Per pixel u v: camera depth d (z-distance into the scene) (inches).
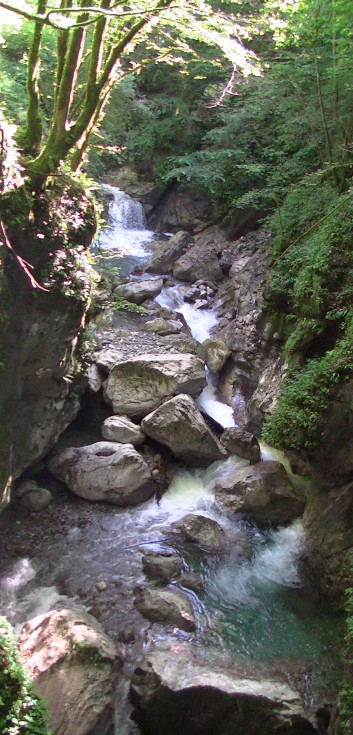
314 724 199.3
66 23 132.3
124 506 309.6
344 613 243.3
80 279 261.0
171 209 598.5
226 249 534.0
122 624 236.4
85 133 259.9
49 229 235.6
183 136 608.7
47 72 426.0
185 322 459.2
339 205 301.3
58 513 302.8
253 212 526.3
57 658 202.5
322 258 313.7
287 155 491.2
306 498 306.7
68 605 246.5
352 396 257.4
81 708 190.1
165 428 326.3
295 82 431.5
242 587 265.1
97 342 402.9
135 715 204.7
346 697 187.2
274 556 284.0
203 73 572.7
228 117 532.1
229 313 453.4
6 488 263.0
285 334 370.0
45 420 292.8
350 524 258.7
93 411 361.7
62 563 269.9
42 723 157.9
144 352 397.7
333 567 256.5
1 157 200.1
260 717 198.8
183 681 204.4
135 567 268.2
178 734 202.8
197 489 325.7
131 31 234.2
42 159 231.6
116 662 210.1
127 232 587.2
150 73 629.9
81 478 311.3
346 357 266.4
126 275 514.0
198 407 359.3
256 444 337.1
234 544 288.5
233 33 215.3
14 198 213.9
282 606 254.8
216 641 232.4
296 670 220.5
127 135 614.9
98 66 240.2
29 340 249.9
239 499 306.5
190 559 275.7
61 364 279.9
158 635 232.2
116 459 313.9
